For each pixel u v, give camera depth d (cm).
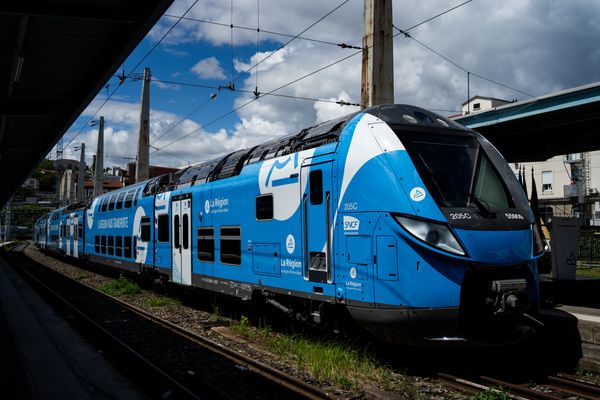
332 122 862
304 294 838
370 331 730
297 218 859
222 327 1073
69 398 582
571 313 796
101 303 1514
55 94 1163
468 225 672
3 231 9144
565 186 3866
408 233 669
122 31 821
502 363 766
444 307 652
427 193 684
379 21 1059
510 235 695
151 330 1088
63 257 3303
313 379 702
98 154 3634
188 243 1284
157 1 664
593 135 1305
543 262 1411
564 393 633
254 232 984
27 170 2430
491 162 775
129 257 1761
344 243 754
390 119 765
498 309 664
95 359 777
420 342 668
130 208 1764
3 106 1127
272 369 731
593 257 2619
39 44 880
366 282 713
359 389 649
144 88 2448
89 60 968
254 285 980
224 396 641
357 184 738
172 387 691
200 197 1220
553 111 1086
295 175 866
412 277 662
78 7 675
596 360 701
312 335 934
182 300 1488
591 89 1013
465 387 644
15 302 1401
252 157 1059
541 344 782
